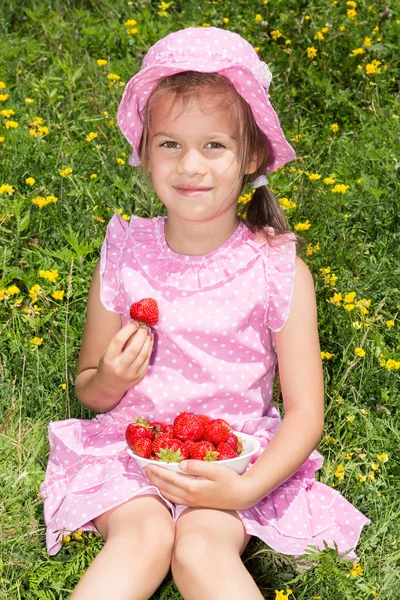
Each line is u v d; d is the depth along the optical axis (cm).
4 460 360
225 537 279
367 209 505
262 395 332
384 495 350
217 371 320
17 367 399
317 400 320
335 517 332
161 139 306
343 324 414
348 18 722
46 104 621
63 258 432
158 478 288
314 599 299
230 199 313
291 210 477
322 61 668
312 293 328
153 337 318
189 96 298
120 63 682
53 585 304
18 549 319
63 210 487
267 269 324
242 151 310
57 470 334
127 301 330
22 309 437
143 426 306
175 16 770
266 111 309
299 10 734
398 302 441
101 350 342
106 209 484
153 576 270
